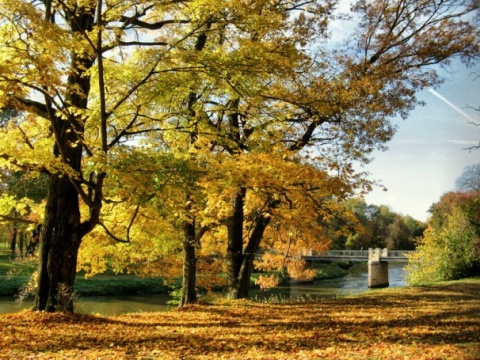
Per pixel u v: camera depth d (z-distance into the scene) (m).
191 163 9.97
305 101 13.35
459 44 13.48
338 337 8.52
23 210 12.22
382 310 12.55
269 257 19.31
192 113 12.44
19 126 12.15
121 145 9.91
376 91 13.82
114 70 10.52
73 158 10.77
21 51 8.41
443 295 16.16
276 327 10.03
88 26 10.52
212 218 12.77
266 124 13.02
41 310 10.40
